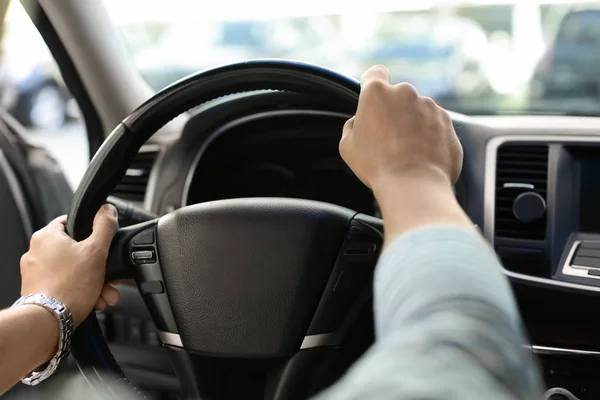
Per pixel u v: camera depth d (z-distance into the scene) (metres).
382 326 0.32
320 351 0.83
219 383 0.85
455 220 0.36
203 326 0.82
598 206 1.21
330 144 1.36
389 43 4.12
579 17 2.01
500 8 3.83
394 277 0.33
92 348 0.85
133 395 0.86
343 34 4.13
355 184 1.37
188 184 1.38
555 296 1.18
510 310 0.29
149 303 0.86
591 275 1.17
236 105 1.35
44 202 1.53
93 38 1.57
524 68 2.92
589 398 1.17
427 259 0.32
